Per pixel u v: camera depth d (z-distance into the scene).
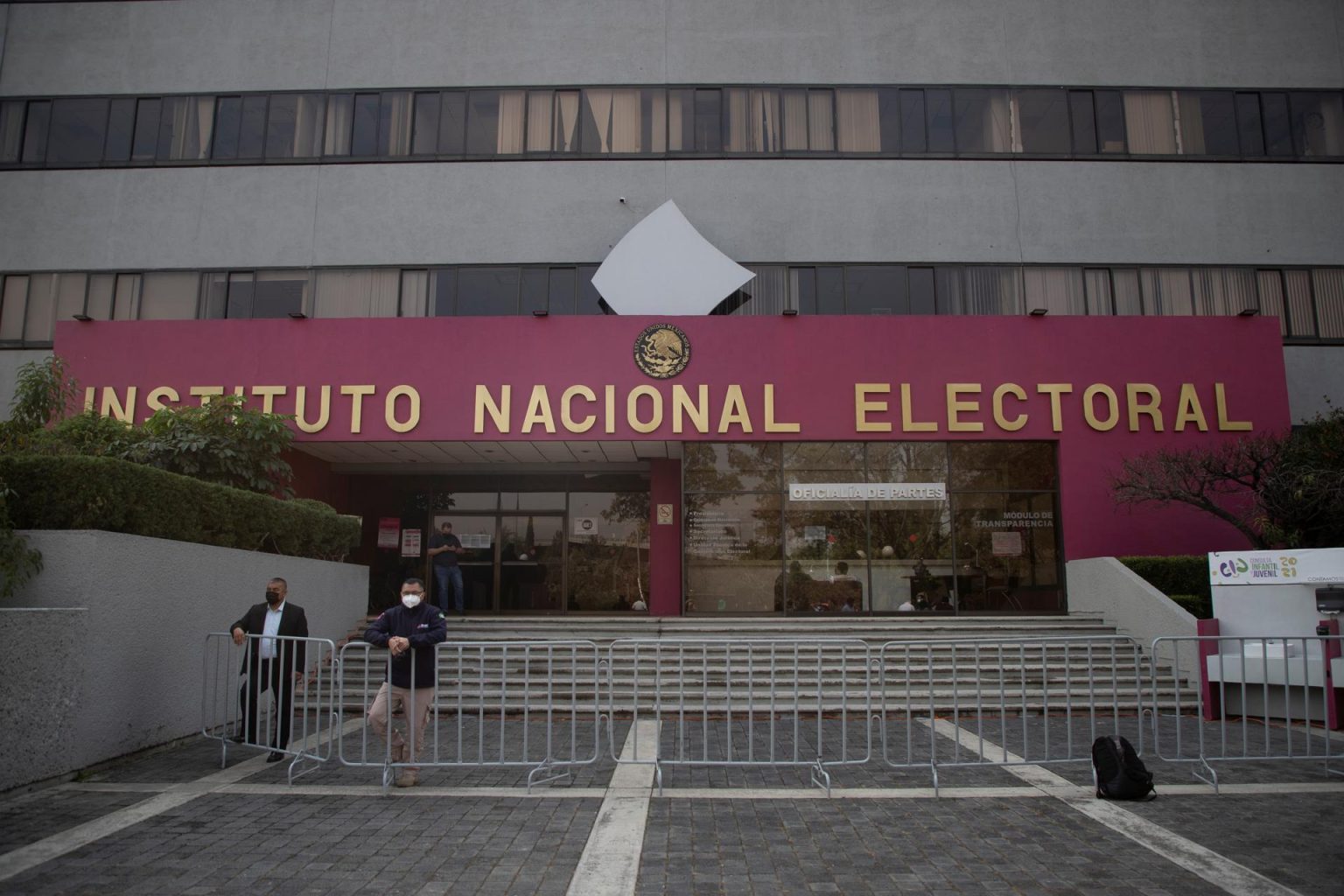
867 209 17.92
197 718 9.24
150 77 18.62
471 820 6.12
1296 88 18.50
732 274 16.92
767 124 18.25
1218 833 5.80
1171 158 18.16
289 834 5.78
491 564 18.62
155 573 8.56
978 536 15.54
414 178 18.12
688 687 11.46
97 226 18.11
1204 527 15.35
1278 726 10.03
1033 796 6.80
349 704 10.85
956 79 18.39
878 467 15.72
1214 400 15.61
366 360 15.87
